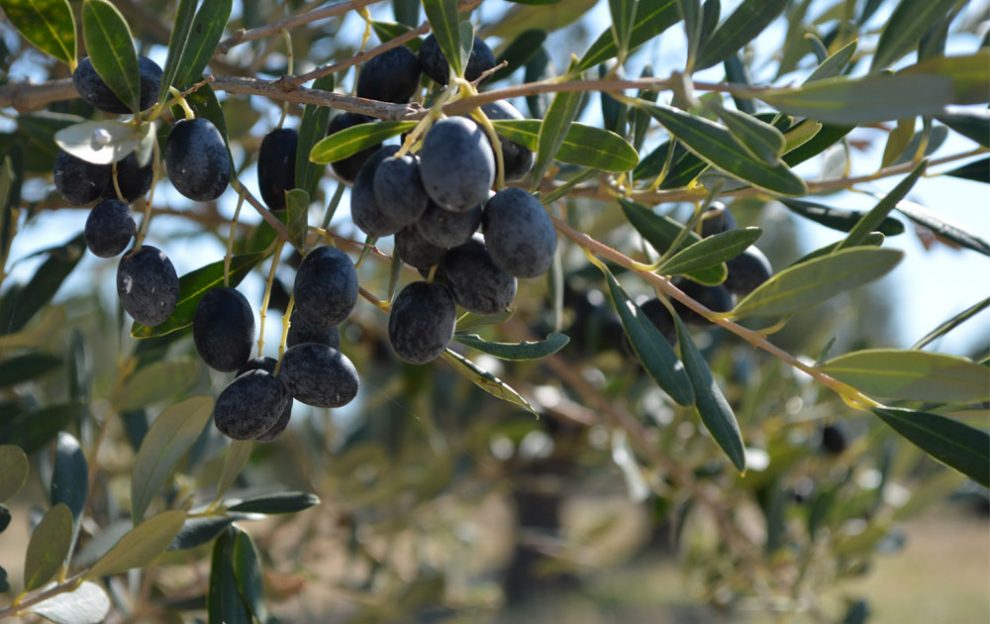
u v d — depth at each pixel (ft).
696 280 1.84
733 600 3.77
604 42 1.71
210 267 1.73
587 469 4.78
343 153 1.62
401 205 1.53
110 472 3.40
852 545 3.09
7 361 2.28
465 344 1.69
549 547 4.76
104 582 2.31
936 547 14.90
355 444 4.04
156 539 1.83
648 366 1.69
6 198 1.94
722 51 1.69
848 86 1.49
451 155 1.50
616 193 1.99
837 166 2.25
